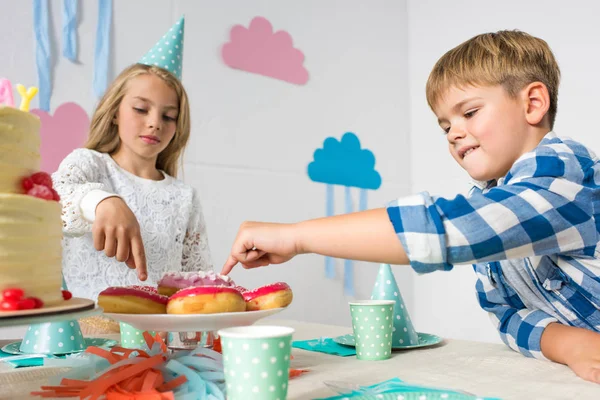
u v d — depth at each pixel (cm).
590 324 76
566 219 64
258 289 67
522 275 81
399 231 61
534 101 80
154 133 139
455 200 62
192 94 186
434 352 79
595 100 192
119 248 81
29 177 55
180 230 147
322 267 215
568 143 73
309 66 219
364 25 239
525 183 65
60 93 161
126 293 60
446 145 237
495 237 60
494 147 80
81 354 70
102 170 138
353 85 233
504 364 69
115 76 171
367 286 229
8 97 56
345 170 227
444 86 83
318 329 104
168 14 183
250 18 202
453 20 238
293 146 212
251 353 46
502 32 88
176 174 159
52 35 161
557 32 203
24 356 75
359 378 60
